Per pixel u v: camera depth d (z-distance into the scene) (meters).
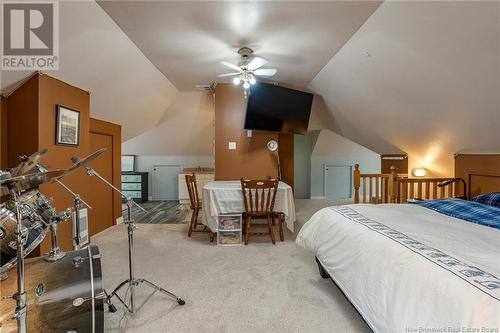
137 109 4.41
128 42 2.87
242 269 2.62
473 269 1.15
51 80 2.55
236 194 3.42
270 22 2.46
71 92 2.85
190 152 6.99
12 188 1.28
